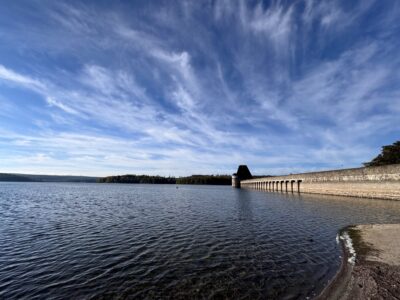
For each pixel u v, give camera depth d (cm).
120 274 1294
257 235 2091
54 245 1845
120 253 1639
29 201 5509
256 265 1391
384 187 4141
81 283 1197
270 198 6050
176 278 1231
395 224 2205
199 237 2038
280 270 1314
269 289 1103
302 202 4694
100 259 1529
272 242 1862
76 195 7675
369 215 2859
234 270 1322
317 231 2197
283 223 2617
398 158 6338
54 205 4675
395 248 1492
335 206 3812
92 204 4875
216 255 1572
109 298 1050
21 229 2414
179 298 1037
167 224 2611
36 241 1959
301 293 1062
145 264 1431
